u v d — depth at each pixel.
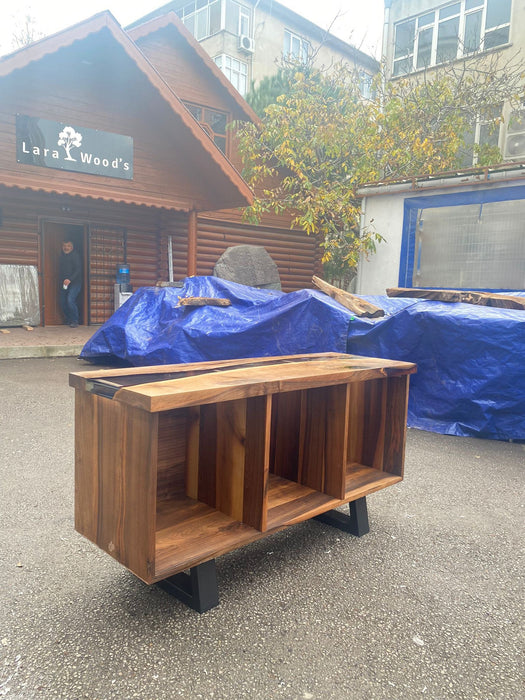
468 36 18.16
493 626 1.99
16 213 10.56
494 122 14.66
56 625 1.89
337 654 1.80
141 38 12.80
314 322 5.76
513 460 4.20
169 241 12.66
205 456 2.34
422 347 5.10
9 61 8.15
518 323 4.66
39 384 6.12
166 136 10.49
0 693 1.56
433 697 1.62
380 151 13.47
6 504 2.93
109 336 7.28
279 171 14.83
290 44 26.20
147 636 1.85
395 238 10.64
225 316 6.50
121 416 1.80
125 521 1.81
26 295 10.73
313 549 2.57
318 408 2.56
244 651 1.79
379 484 2.71
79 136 9.35
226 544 1.97
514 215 9.62
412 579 2.31
